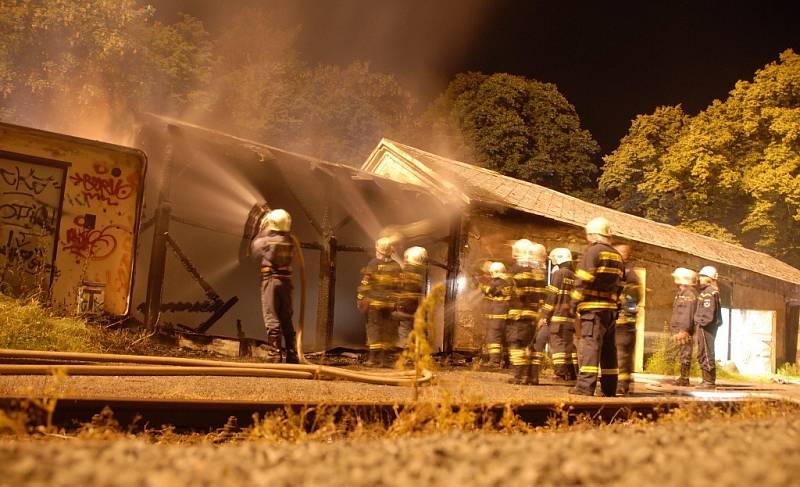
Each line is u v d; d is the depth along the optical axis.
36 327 9.48
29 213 11.20
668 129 36.69
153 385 7.08
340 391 7.68
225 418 5.62
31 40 23.19
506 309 12.83
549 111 39.72
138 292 14.23
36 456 2.77
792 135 30.94
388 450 3.31
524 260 10.93
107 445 3.12
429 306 5.83
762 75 32.47
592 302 9.40
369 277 12.45
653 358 17.47
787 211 31.31
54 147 11.43
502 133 38.75
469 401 5.75
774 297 21.50
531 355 10.82
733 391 12.03
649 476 2.62
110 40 23.56
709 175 31.91
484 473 2.70
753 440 3.52
